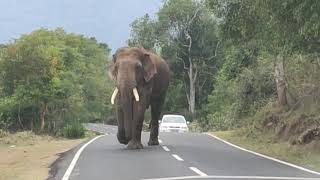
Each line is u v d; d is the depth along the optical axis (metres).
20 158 23.58
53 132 47.69
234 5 23.70
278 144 29.58
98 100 78.62
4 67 46.41
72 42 79.81
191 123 67.12
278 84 34.78
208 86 80.25
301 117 30.33
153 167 18.00
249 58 45.75
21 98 46.25
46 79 47.34
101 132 60.25
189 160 20.41
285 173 16.89
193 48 78.25
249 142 32.53
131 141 24.83
